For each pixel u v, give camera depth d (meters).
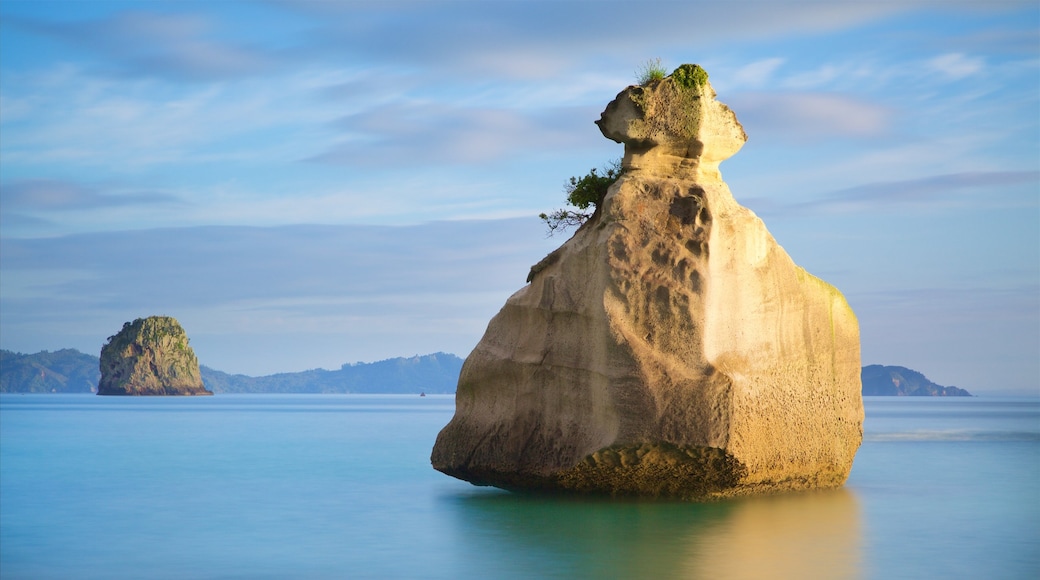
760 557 19.06
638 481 24.62
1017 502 26.64
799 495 27.06
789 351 25.45
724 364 23.42
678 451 22.77
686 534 21.33
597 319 23.58
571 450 24.09
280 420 99.62
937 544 20.42
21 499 29.23
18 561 19.86
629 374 22.73
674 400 22.62
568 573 17.91
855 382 28.08
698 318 23.17
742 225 24.52
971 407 173.25
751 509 24.48
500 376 26.33
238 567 19.09
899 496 27.83
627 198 24.28
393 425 84.88
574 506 25.00
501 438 25.95
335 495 29.45
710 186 24.77
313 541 21.66
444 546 20.62
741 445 23.20
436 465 27.91
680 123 24.56
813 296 26.47
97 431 74.75
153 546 21.38
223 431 73.75
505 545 20.48
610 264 23.58
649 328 23.19
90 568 19.19
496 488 30.75
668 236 23.75
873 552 19.64
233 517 25.27
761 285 24.75
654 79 25.08
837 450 27.19
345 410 146.00
